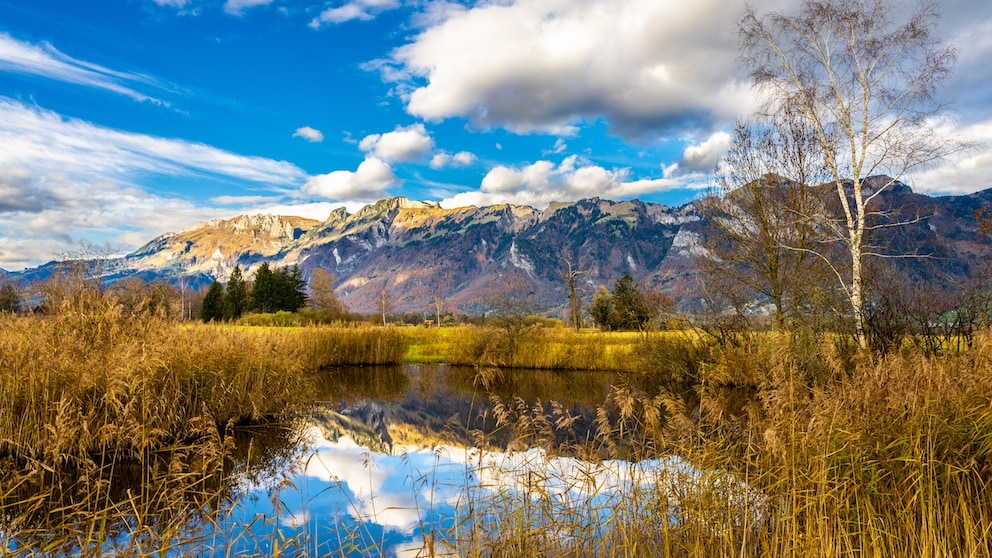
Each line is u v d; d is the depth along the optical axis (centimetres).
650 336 2722
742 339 2233
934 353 1411
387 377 2853
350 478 1088
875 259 1947
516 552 634
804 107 2009
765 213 2155
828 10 1902
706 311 2422
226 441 1012
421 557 675
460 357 3347
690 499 688
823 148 1939
